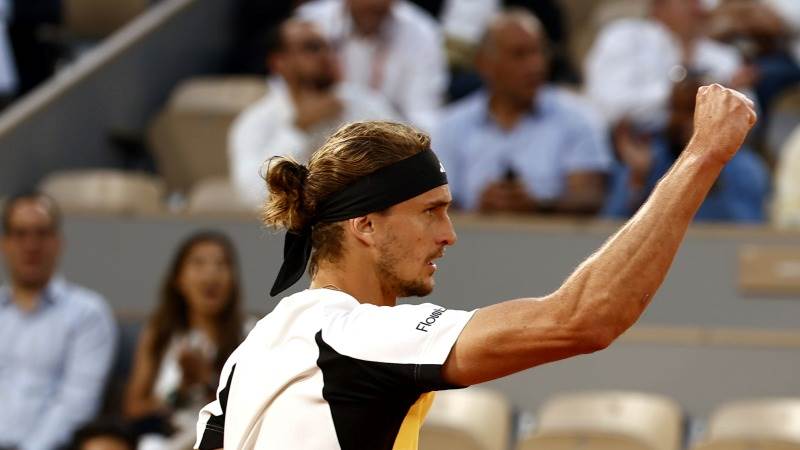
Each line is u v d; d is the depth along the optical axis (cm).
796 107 2702
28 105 2508
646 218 742
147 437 1850
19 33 2881
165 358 1908
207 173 2633
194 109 2636
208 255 1917
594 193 2173
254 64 2934
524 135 2197
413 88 2533
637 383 1956
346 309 802
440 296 2102
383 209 806
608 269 733
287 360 793
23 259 2058
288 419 781
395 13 2552
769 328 2028
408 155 810
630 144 2255
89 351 2061
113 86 2697
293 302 820
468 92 2672
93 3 3039
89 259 2233
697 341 1955
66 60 3009
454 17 2766
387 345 768
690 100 2106
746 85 2442
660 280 736
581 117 2212
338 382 776
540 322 737
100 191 2358
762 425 1730
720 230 2048
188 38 2898
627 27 2519
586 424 1758
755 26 2598
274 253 2167
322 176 815
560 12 2816
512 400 1970
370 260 814
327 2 2598
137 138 2748
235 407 809
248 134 2330
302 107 2314
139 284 2220
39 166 2508
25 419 2017
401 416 779
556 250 2083
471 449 1712
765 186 2159
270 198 833
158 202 2445
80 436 1792
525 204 2133
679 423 1845
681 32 2520
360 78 2525
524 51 2192
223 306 1920
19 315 2062
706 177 747
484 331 748
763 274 2031
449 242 820
